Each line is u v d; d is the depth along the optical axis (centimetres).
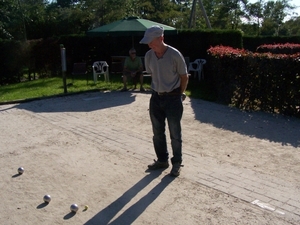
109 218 362
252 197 397
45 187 439
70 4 3444
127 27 1216
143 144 595
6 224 357
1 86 1570
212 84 1065
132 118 780
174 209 374
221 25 3988
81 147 589
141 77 1120
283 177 455
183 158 526
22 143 623
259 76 826
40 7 2980
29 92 1226
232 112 827
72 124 741
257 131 668
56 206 390
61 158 540
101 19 2909
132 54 1112
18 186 445
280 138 622
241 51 926
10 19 2372
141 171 479
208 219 353
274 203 383
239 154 543
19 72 1770
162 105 443
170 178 453
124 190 423
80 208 384
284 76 776
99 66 1369
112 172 479
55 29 2872
